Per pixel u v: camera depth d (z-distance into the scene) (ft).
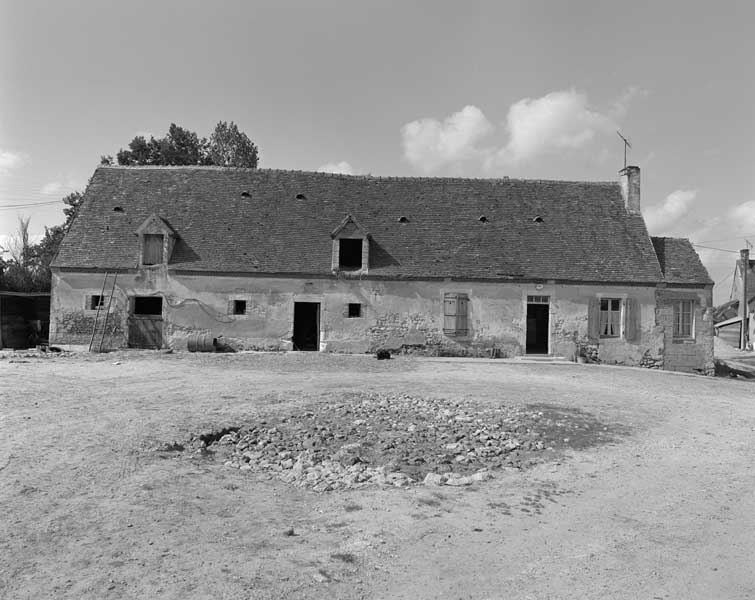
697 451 32.89
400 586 16.35
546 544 19.66
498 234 84.33
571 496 24.67
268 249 79.92
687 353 80.94
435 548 18.97
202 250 79.15
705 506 23.93
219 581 16.07
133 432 31.04
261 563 17.28
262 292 78.18
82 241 79.46
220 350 77.25
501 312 79.71
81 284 77.15
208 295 77.66
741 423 41.60
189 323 77.41
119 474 24.49
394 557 18.16
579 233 85.35
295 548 18.48
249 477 25.66
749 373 86.33
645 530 21.21
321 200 86.79
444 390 49.19
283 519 20.89
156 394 43.34
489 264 80.48
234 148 144.36
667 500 24.53
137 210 83.46
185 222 82.12
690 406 47.67
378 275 78.54
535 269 80.18
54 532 18.80
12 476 23.66
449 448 31.22
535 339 86.17
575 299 80.12
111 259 77.66
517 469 28.27
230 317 77.71
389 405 40.83
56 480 23.45
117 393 43.45
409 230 83.76
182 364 62.75
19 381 47.47
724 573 17.93
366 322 78.89
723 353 146.20
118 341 76.79
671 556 19.06
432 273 79.05
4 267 117.91
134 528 19.30
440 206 87.56
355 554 18.21
